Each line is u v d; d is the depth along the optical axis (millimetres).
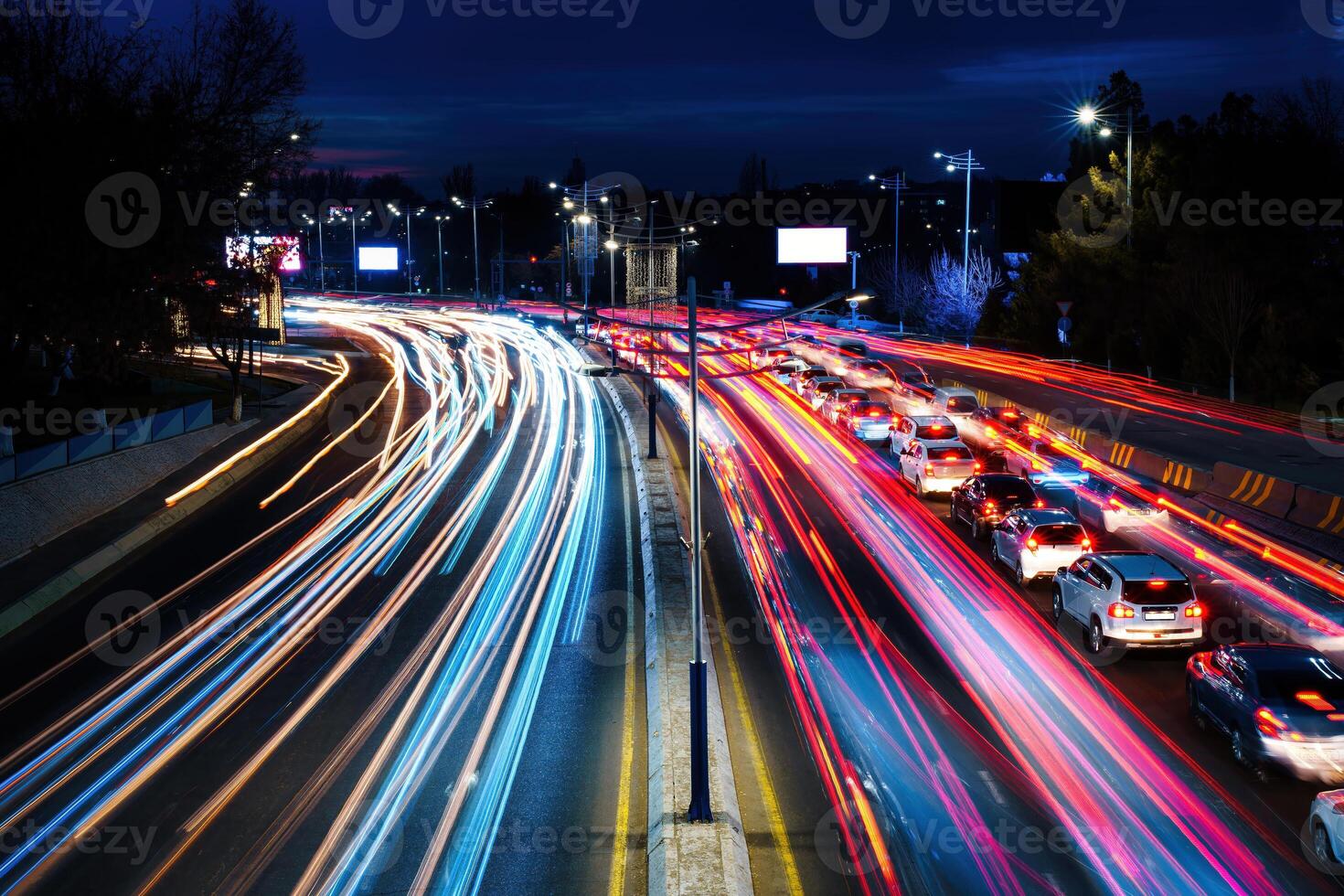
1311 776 12938
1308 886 10906
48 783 14000
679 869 11180
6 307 31109
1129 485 29062
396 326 87438
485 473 33969
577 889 11234
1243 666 13727
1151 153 49062
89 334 32750
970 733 14719
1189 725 14867
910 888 11062
